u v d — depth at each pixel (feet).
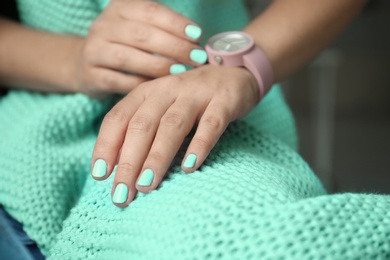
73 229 1.72
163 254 1.45
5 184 1.95
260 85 1.97
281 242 1.37
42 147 2.00
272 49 2.07
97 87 2.02
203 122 1.71
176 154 1.75
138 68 1.94
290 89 4.99
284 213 1.42
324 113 4.84
